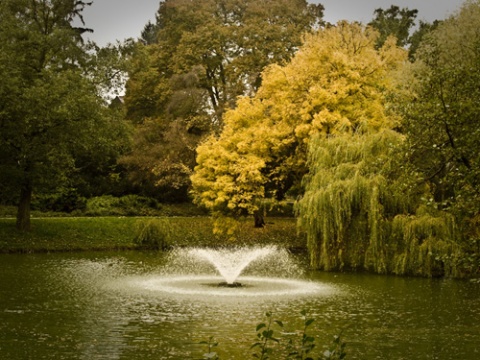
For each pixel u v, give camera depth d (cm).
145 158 4275
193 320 1523
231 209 3406
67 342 1292
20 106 2845
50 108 2900
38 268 2473
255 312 1636
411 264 2316
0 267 2480
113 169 4541
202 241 3506
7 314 1567
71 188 4128
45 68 3072
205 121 4428
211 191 3319
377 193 2344
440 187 2167
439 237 2273
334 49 3250
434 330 1442
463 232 2258
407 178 1255
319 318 1573
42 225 3325
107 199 4250
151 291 1956
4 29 2973
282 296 1892
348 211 2398
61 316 1552
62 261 2730
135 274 2361
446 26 2816
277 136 3222
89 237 3331
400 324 1504
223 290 2000
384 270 2359
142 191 4594
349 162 2508
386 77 3152
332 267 2500
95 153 3269
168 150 4297
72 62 3209
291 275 2398
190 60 4678
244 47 4625
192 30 4909
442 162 1187
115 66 3175
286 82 3303
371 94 3088
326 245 2467
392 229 2353
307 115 3062
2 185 3147
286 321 1524
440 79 1180
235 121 3450
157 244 3362
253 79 4322
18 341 1295
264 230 3678
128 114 5059
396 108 1251
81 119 3031
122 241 3366
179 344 1286
